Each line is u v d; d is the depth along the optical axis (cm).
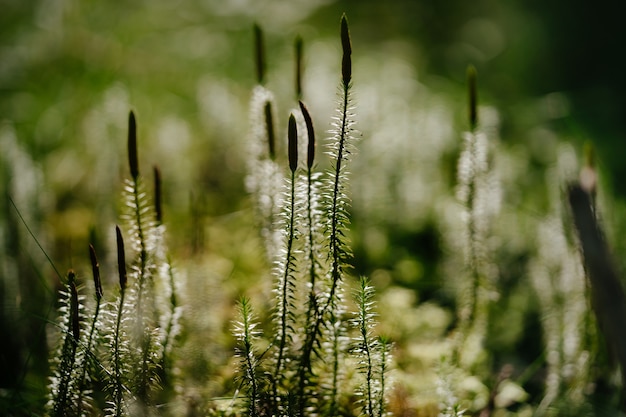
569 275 69
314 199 59
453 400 63
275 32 153
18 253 74
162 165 98
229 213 96
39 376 67
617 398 66
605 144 112
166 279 63
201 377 65
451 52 170
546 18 160
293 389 60
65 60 135
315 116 88
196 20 156
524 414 67
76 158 102
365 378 60
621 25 148
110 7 153
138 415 60
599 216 67
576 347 67
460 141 106
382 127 93
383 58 148
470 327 69
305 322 60
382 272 81
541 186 98
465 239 69
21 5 140
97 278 58
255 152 69
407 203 89
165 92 134
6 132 85
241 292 76
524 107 130
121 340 59
